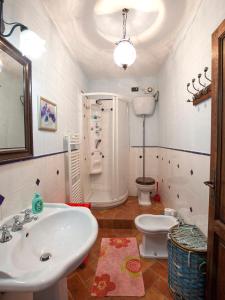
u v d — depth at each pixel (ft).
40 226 3.45
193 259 4.06
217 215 3.50
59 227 3.73
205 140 4.63
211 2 4.27
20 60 3.82
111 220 8.21
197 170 5.11
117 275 5.38
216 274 3.57
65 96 6.91
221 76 3.34
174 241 4.42
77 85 8.63
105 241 7.18
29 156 4.15
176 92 7.04
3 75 3.39
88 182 10.24
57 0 4.80
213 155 3.56
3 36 3.17
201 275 4.04
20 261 2.68
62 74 6.59
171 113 7.77
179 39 6.46
